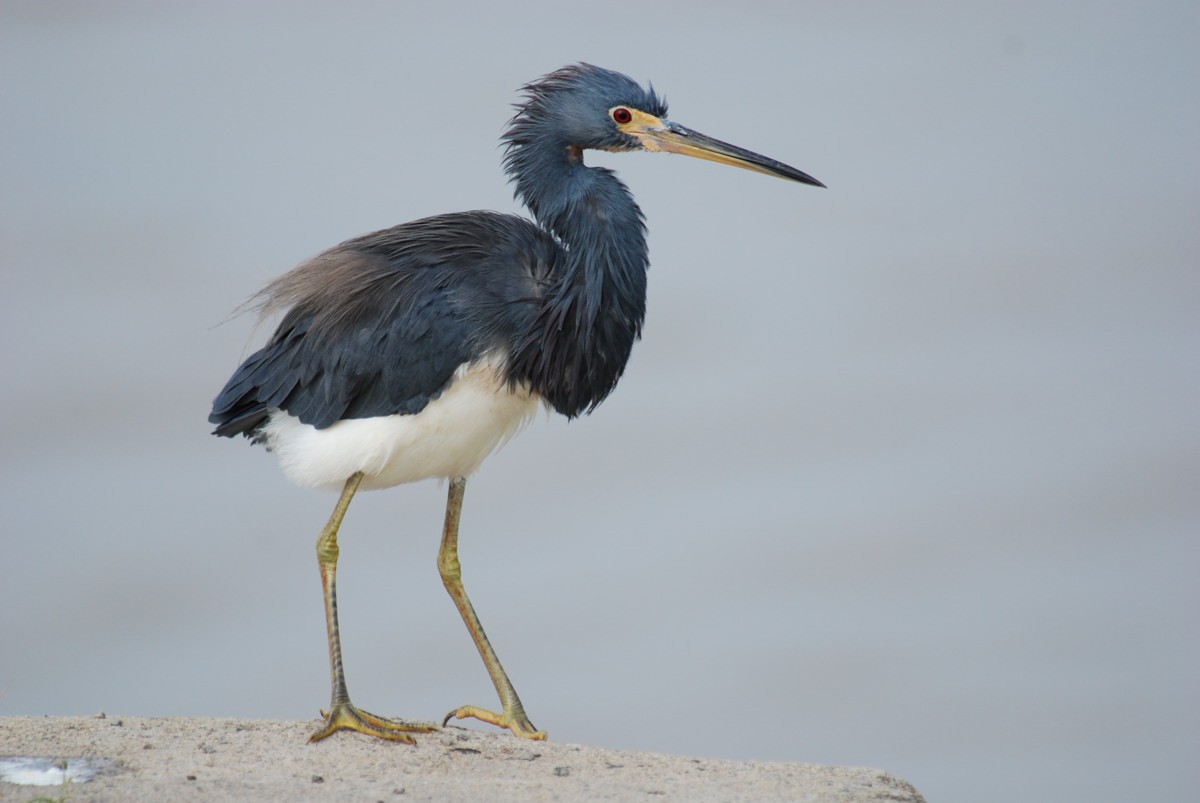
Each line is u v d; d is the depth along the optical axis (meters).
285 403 12.52
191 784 9.85
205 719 11.77
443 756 11.01
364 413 12.27
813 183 13.49
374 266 12.45
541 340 12.38
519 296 12.34
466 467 12.88
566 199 12.87
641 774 10.80
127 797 9.48
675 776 10.77
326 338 12.24
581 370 12.77
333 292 12.32
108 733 11.08
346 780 10.19
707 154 13.41
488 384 12.38
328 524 12.21
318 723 11.80
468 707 12.69
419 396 12.17
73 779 9.87
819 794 10.31
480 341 12.17
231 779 10.05
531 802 9.86
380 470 12.38
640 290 13.00
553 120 13.14
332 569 12.08
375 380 12.16
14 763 10.20
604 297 12.72
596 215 12.77
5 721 11.33
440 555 13.00
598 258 12.66
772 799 10.16
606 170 13.12
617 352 12.98
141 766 10.27
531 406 12.91
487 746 11.45
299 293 12.61
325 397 12.27
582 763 11.07
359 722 11.41
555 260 12.88
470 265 12.45
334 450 12.24
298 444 12.51
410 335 12.07
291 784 9.98
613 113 13.17
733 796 10.20
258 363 12.70
